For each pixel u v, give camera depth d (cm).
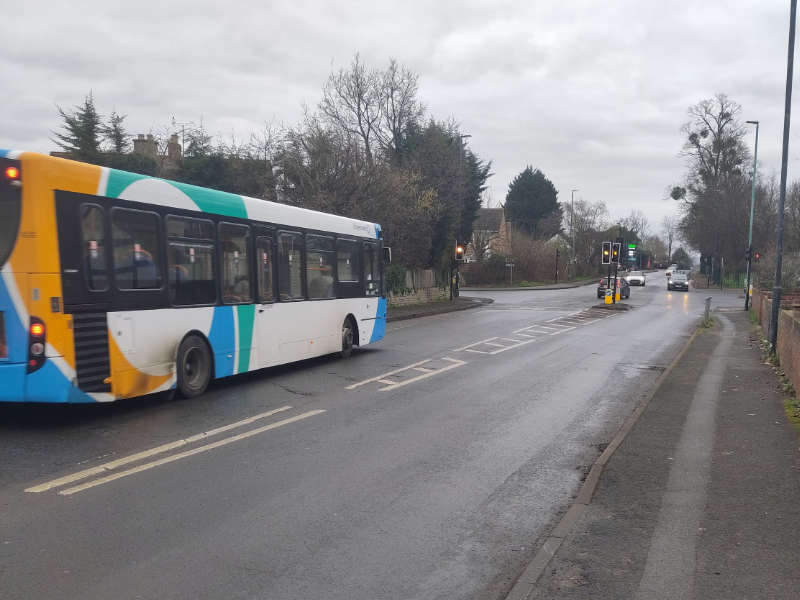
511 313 3216
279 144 2889
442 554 460
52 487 582
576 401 1042
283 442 752
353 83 3909
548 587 395
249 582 411
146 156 2803
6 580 405
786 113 1627
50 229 740
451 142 4216
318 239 1341
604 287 4494
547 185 9306
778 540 464
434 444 761
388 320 2750
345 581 415
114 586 400
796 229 4684
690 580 402
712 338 2014
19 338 732
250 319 1105
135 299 857
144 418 854
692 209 6694
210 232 1010
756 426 822
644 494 569
